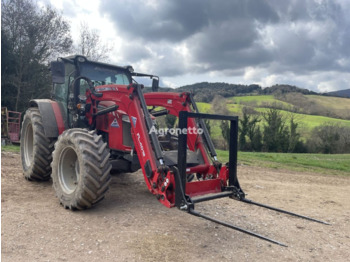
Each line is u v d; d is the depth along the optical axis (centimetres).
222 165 431
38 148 529
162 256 306
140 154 404
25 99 2155
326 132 3388
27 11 2142
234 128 408
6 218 375
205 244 343
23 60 2144
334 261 326
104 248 315
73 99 517
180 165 350
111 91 455
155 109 578
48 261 282
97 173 397
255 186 711
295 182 827
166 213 436
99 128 519
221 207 495
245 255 323
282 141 3284
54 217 391
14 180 570
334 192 714
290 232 404
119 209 441
